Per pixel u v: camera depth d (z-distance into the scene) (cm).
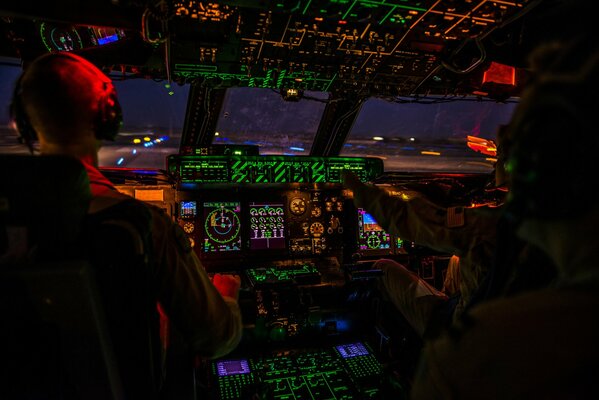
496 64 256
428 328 164
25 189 83
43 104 102
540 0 177
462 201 317
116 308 92
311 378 226
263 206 310
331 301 282
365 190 184
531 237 50
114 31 230
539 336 40
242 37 204
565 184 41
